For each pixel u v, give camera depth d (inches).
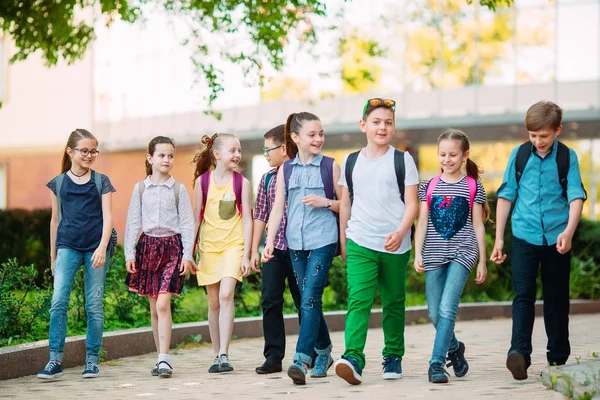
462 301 658.2
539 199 301.3
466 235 303.6
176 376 337.7
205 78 634.2
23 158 1334.9
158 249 344.2
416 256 305.7
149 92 1266.0
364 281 299.3
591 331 495.2
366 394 274.1
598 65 1051.3
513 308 299.4
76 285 458.3
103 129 1298.0
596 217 1210.0
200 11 629.9
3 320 407.5
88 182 342.0
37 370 351.9
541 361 352.2
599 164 1208.2
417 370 335.3
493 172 1244.5
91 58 1300.4
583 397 237.6
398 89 1125.1
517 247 303.1
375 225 299.6
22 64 1337.4
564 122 1041.5
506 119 1042.1
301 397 272.8
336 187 320.5
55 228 345.7
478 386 284.4
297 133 320.2
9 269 426.9
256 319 493.0
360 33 714.2
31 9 533.3
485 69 1101.1
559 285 303.7
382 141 301.3
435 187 307.0
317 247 313.4
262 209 342.6
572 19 1064.2
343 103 1145.4
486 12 1097.4
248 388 297.6
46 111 1326.3
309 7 599.5
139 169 1290.6
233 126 1204.5
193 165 362.9
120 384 317.7
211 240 346.9
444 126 1068.5
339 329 533.0
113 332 407.8
